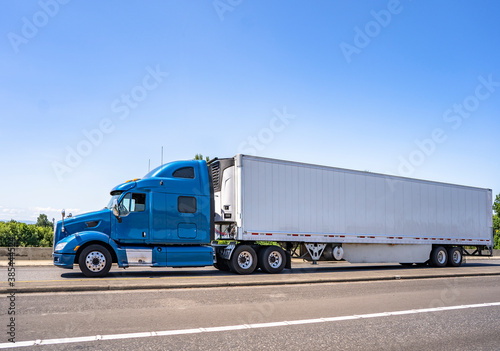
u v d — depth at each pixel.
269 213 14.98
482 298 9.66
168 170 13.80
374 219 17.41
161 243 13.28
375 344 5.63
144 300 8.32
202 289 10.15
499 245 55.22
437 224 19.39
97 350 4.99
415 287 11.37
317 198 16.06
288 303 8.40
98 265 12.09
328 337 5.91
